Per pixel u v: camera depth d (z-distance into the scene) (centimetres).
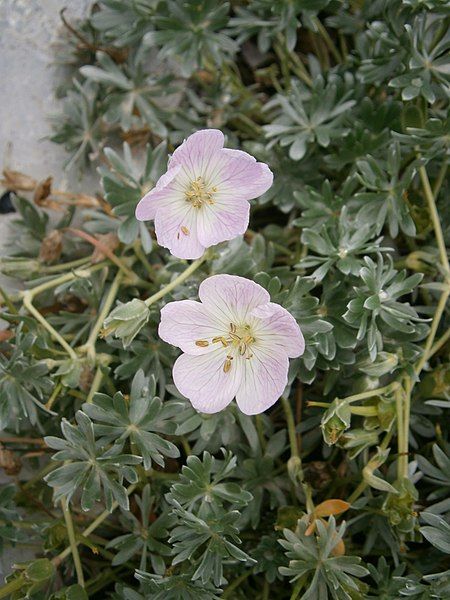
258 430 19
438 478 18
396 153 19
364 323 17
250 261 19
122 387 20
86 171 23
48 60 23
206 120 24
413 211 20
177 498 17
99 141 23
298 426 20
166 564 19
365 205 20
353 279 19
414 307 20
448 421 20
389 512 17
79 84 22
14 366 18
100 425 17
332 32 25
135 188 20
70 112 22
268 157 22
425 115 20
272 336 16
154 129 22
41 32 23
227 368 17
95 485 17
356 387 18
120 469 17
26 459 21
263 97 24
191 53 22
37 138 23
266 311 16
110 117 22
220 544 17
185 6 21
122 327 17
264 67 25
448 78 20
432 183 21
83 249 22
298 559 17
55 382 19
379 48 21
